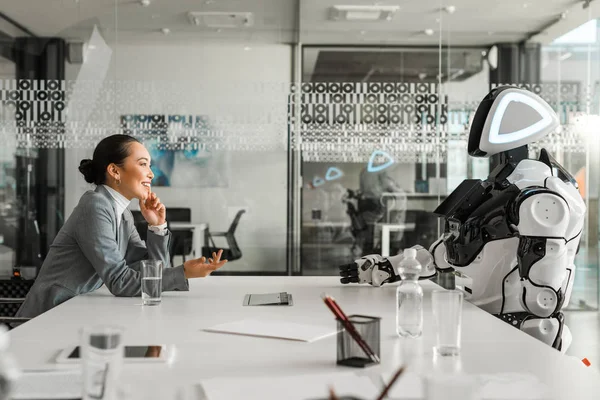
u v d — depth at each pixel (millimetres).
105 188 2646
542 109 2445
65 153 5113
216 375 1330
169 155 5172
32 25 5109
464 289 2398
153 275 2201
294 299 2340
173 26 5164
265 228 5238
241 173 5211
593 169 5473
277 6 5215
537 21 5367
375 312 2078
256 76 5207
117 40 5141
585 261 5754
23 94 5109
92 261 2436
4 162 5098
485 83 5324
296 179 5234
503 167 2455
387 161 5273
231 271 5238
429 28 5305
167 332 1744
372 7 5270
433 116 5293
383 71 5266
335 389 1211
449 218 2449
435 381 980
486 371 1371
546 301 2207
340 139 5246
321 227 5270
